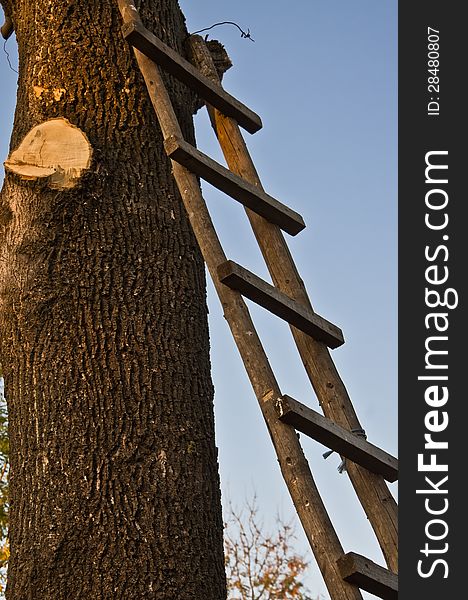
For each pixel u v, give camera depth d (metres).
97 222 3.56
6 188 3.63
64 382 3.33
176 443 3.35
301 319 3.29
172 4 4.36
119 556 3.12
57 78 3.82
